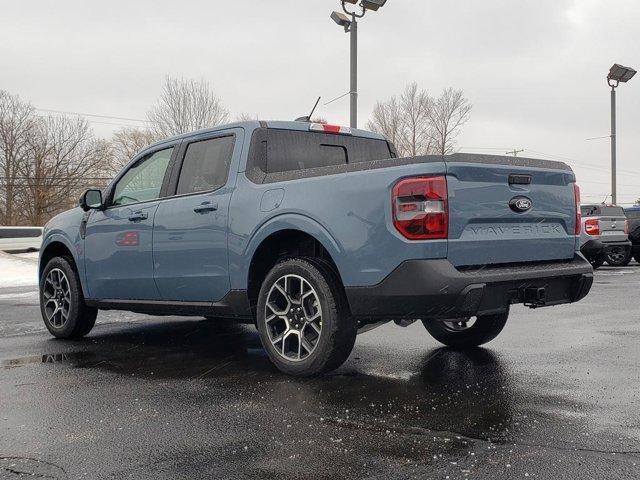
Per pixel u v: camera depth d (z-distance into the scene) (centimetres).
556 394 363
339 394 370
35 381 418
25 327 688
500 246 390
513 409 333
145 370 450
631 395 360
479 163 380
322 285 396
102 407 353
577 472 246
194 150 510
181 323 695
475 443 280
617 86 2594
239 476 249
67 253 625
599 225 1505
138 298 539
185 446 286
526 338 552
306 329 414
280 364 420
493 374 415
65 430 312
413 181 363
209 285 471
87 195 566
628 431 295
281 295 428
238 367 454
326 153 511
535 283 403
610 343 524
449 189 364
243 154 466
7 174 5509
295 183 419
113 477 251
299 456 270
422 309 364
